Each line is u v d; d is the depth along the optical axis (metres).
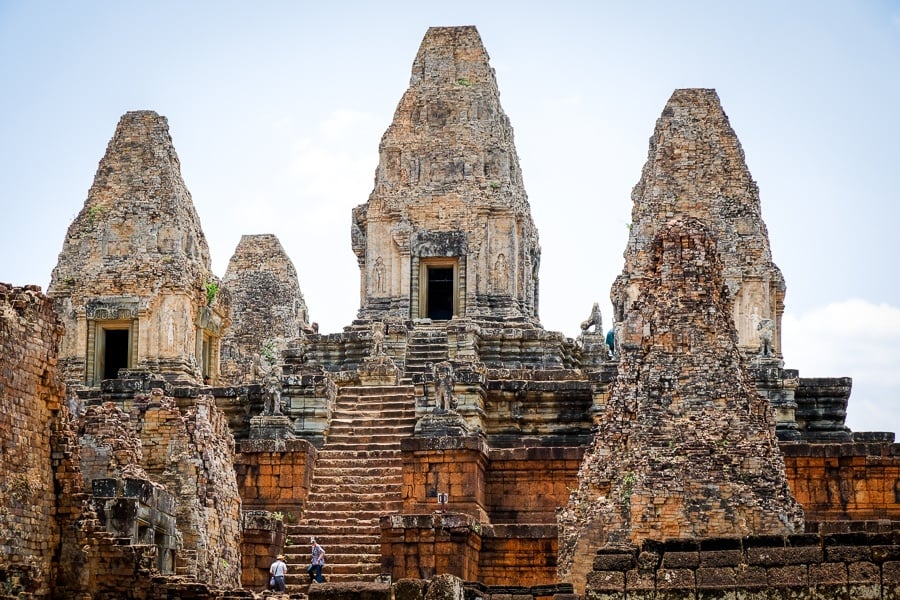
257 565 61.44
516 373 76.75
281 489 66.75
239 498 61.44
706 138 82.25
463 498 65.94
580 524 54.19
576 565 53.62
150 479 56.78
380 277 88.25
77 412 56.91
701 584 43.56
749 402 55.72
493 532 61.91
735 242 80.81
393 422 73.31
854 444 64.62
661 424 54.81
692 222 57.69
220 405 75.75
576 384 74.38
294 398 73.06
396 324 83.62
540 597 49.28
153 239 81.81
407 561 60.41
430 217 87.88
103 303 81.19
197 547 55.88
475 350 83.12
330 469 69.25
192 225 84.06
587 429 74.06
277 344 91.44
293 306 99.94
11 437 47.25
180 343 80.88
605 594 44.03
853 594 42.06
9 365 47.31
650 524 53.19
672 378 55.44
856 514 64.19
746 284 80.62
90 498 50.38
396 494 67.38
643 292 57.31
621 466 54.66
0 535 46.34
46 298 49.78
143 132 83.44
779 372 74.94
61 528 49.38
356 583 44.94
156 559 51.75
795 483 64.75
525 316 86.94
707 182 81.56
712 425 54.59
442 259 87.62
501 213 88.06
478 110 89.56
